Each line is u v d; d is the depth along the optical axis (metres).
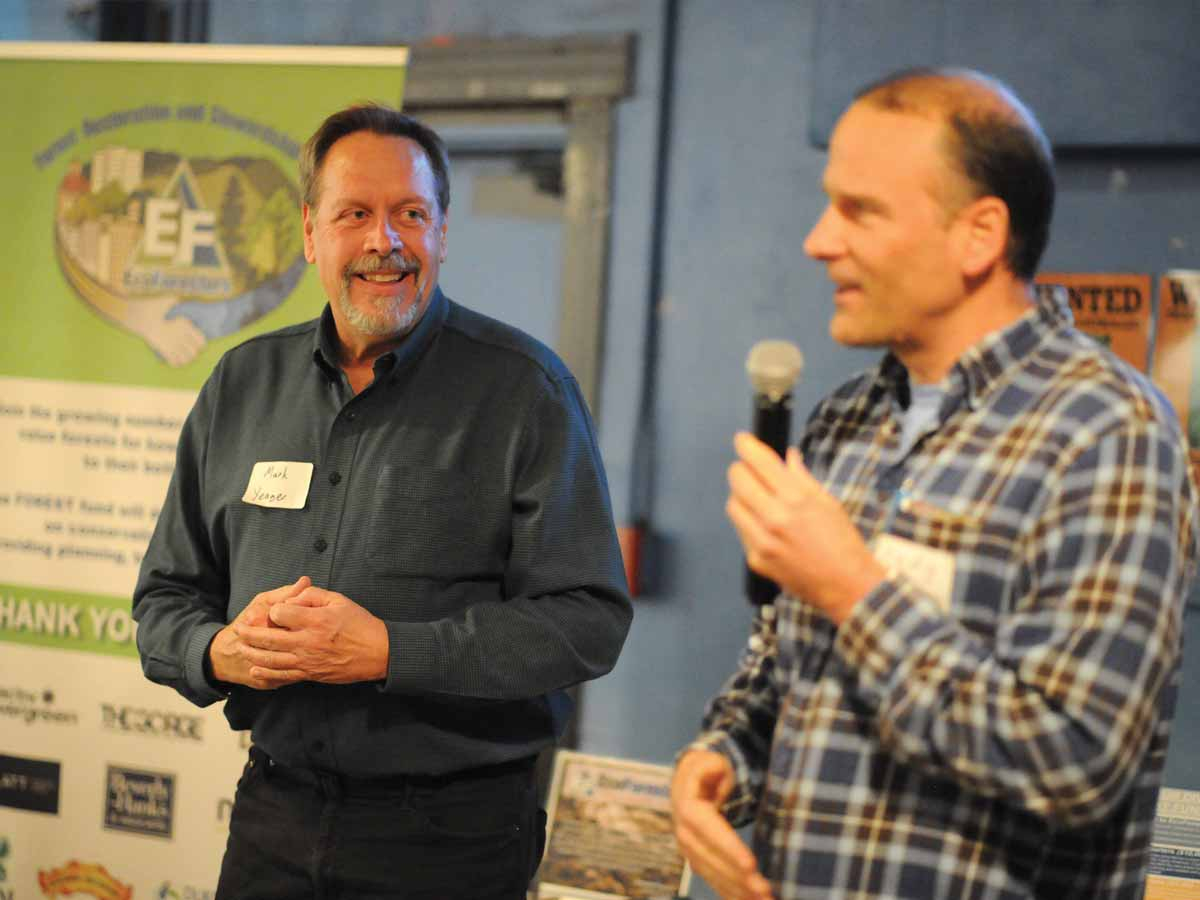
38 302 2.77
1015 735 1.01
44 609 2.75
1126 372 1.13
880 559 1.13
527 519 1.85
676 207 3.53
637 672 3.57
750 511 1.12
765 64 3.45
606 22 3.55
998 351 1.16
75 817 2.73
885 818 1.13
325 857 1.78
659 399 3.56
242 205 2.69
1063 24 3.17
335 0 3.73
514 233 3.75
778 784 1.21
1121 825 1.13
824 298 3.44
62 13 3.82
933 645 1.05
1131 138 3.13
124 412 2.72
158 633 1.90
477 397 1.90
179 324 2.71
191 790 2.68
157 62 2.74
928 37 3.27
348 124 1.96
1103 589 1.02
